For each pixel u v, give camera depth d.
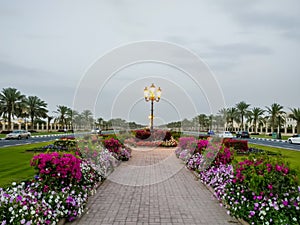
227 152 6.93
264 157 4.55
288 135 47.38
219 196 5.12
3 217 3.10
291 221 3.54
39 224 3.35
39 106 43.44
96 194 5.75
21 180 6.51
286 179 3.97
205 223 4.11
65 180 4.64
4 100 36.66
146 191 6.05
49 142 21.03
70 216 4.12
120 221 4.17
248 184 4.21
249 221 3.89
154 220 4.22
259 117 47.31
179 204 5.06
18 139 26.77
